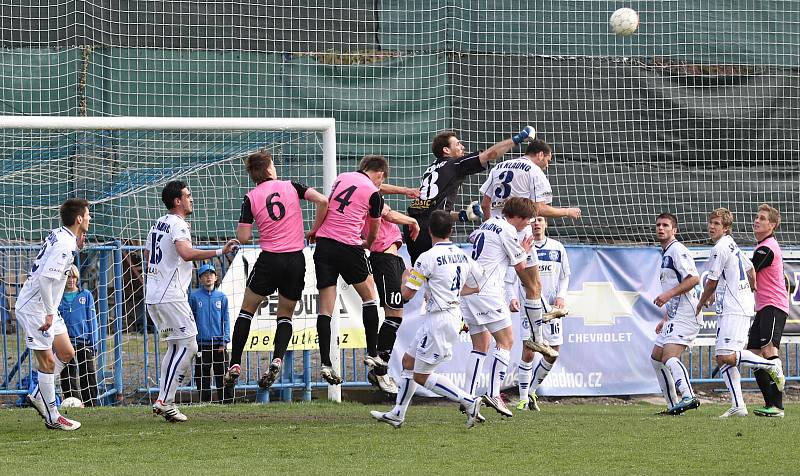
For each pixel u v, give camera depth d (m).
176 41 50.69
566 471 23.94
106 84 49.97
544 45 53.06
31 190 46.44
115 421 33.50
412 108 51.75
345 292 43.28
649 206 52.81
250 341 42.66
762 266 36.59
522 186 36.31
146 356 42.56
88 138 46.53
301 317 43.03
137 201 47.34
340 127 51.06
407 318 43.38
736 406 35.53
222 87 50.84
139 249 45.06
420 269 29.28
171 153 47.03
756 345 36.88
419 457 26.06
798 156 54.03
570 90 53.00
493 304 32.12
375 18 52.00
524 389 38.50
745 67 54.19
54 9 49.75
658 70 53.59
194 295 41.84
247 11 51.06
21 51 49.31
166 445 28.25
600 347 45.00
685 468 24.45
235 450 27.34
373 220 33.97
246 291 33.25
